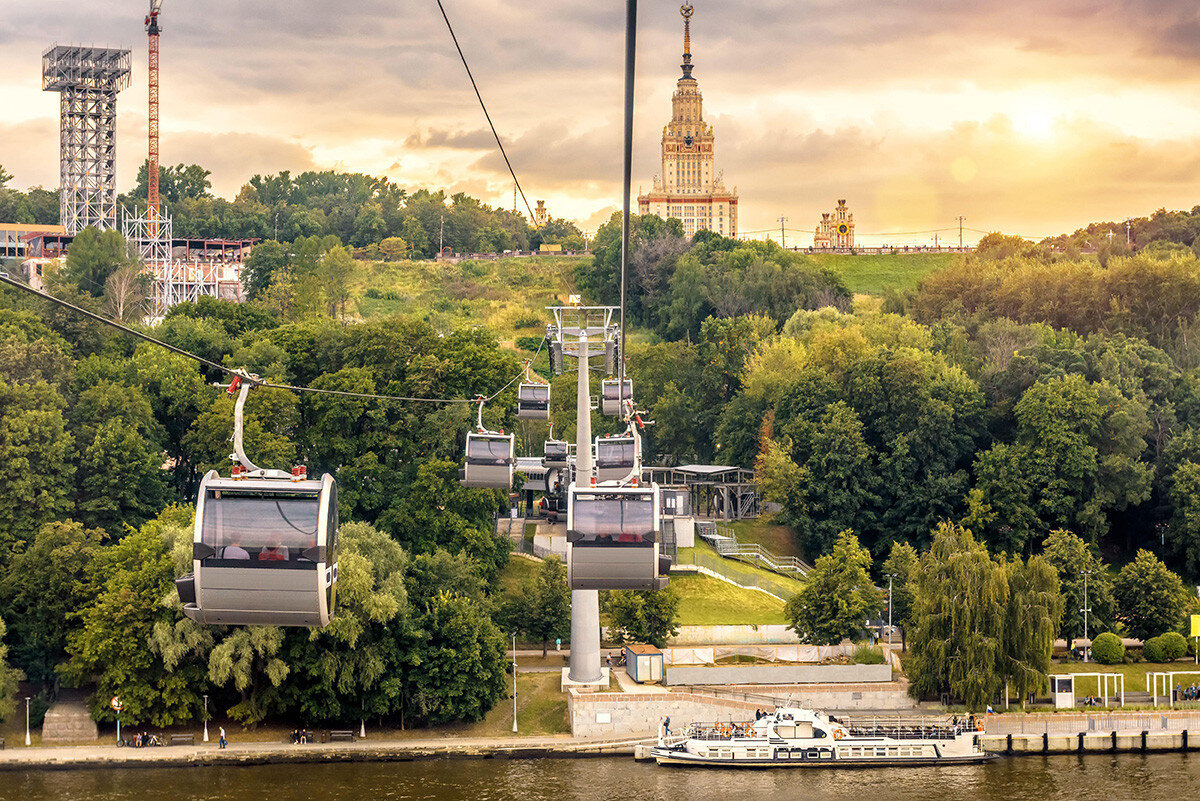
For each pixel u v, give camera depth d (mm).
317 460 142750
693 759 103562
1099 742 110750
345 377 142000
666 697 108812
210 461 138875
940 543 120125
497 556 138125
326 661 104250
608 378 108625
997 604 113875
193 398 146125
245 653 102562
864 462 163875
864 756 105250
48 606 109250
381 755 103500
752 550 159000
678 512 156375
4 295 179500
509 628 122312
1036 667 114312
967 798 96250
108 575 108938
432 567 117188
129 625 104000
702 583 143125
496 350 151250
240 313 189625
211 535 45781
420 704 106625
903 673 119750
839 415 165500
